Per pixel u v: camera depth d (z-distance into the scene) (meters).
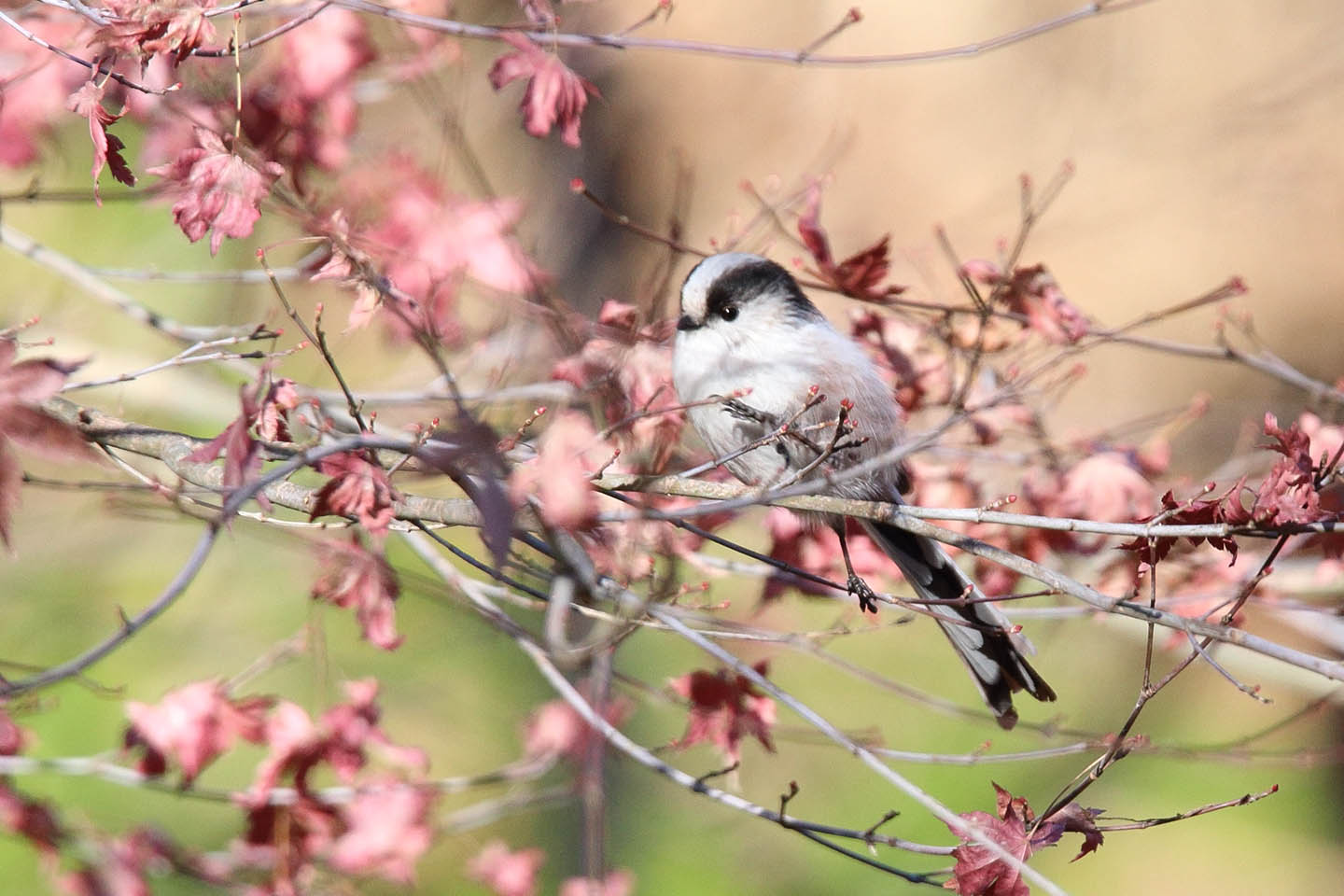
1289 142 21.23
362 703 8.10
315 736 7.94
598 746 7.46
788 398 8.35
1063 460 9.78
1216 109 21.45
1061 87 22.38
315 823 7.93
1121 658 16.94
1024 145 22.02
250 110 8.55
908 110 22.00
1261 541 9.51
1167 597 9.20
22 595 13.65
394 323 8.54
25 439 5.93
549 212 14.39
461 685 13.96
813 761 15.05
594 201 8.63
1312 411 10.02
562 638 6.48
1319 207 21.06
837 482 6.67
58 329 12.85
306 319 10.55
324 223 7.37
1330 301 21.05
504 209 8.64
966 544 6.96
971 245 20.59
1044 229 20.39
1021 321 9.02
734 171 20.92
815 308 8.88
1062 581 6.77
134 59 7.23
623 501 7.30
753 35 21.55
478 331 9.36
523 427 6.67
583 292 14.13
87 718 13.05
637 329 8.46
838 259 20.14
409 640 13.99
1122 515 9.16
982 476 10.25
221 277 9.00
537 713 8.59
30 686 5.64
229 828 12.45
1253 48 21.66
